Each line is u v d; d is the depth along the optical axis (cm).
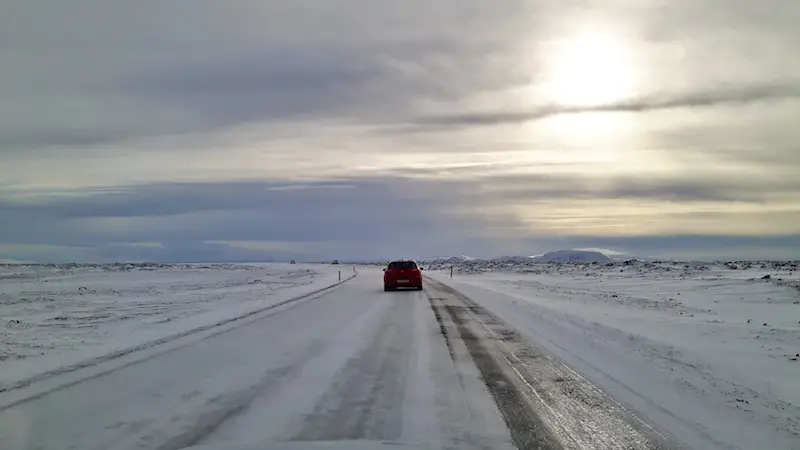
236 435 698
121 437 696
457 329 1712
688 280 4328
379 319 1969
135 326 1767
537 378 1034
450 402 861
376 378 1026
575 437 704
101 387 955
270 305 2481
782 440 700
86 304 2600
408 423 751
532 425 750
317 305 2511
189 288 3888
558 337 1552
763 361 1199
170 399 877
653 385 983
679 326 1780
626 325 1789
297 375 1050
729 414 809
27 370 1088
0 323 1855
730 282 3878
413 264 3628
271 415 788
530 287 4062
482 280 5219
